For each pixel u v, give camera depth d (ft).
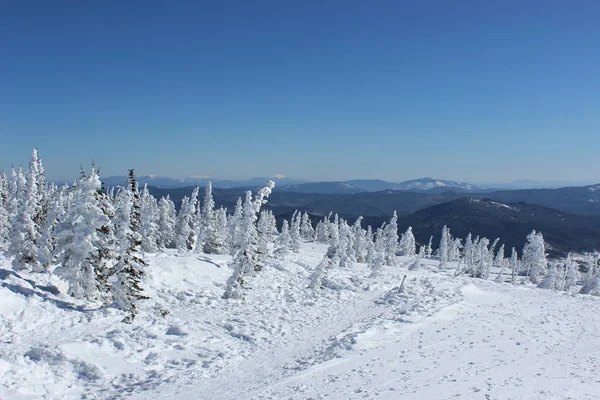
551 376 60.90
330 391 53.16
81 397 51.83
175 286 113.29
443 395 50.85
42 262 97.81
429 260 421.59
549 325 99.55
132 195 81.61
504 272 379.35
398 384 55.42
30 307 74.02
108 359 61.82
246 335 84.84
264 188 115.85
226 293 113.39
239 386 57.62
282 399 51.11
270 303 116.98
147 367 63.05
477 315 106.42
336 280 154.40
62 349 59.21
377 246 313.53
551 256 611.47
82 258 84.48
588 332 94.63
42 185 157.28
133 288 81.05
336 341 81.92
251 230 115.14
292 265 179.22
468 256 382.01
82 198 84.28
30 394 48.88
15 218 103.81
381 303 125.18
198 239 213.05
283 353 76.38
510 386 55.01
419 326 92.84
